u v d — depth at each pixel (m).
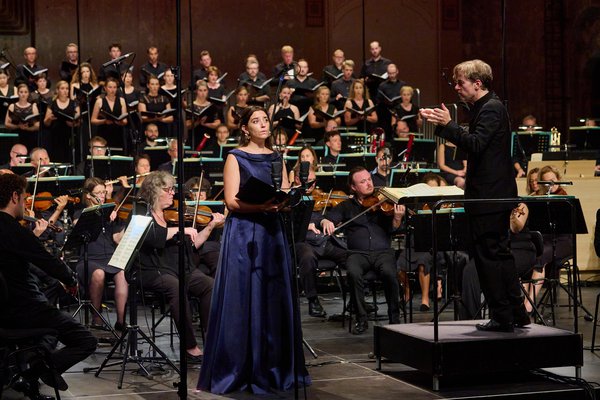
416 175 15.76
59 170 18.17
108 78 19.30
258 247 8.58
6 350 8.21
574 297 8.85
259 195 8.13
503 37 12.34
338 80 21.59
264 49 25.77
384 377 9.19
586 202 16.06
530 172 14.54
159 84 20.31
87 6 24.45
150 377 9.20
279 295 8.62
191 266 10.60
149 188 10.35
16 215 8.41
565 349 8.64
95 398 8.45
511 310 8.80
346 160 17.12
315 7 26.09
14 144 17.47
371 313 13.33
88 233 10.54
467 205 8.66
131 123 13.65
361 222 12.19
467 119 25.69
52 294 11.51
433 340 8.45
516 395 8.38
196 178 13.67
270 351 8.56
